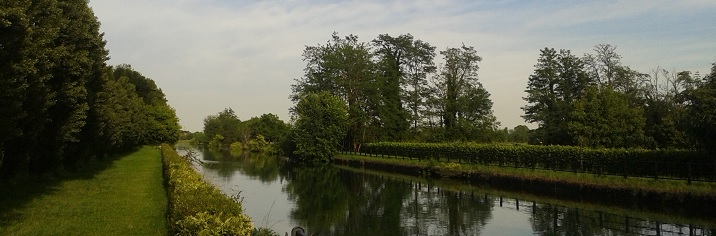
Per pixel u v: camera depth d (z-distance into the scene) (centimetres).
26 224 1089
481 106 5569
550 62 5034
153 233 1079
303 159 5212
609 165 2348
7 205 1286
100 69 1955
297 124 5291
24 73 940
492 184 2839
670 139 3042
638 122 3288
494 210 2009
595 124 3353
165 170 2177
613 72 4641
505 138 6044
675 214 1794
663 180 1955
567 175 2361
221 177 3406
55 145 1706
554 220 1752
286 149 5950
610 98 3409
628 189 1995
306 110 5281
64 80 1409
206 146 11206
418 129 5912
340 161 5106
